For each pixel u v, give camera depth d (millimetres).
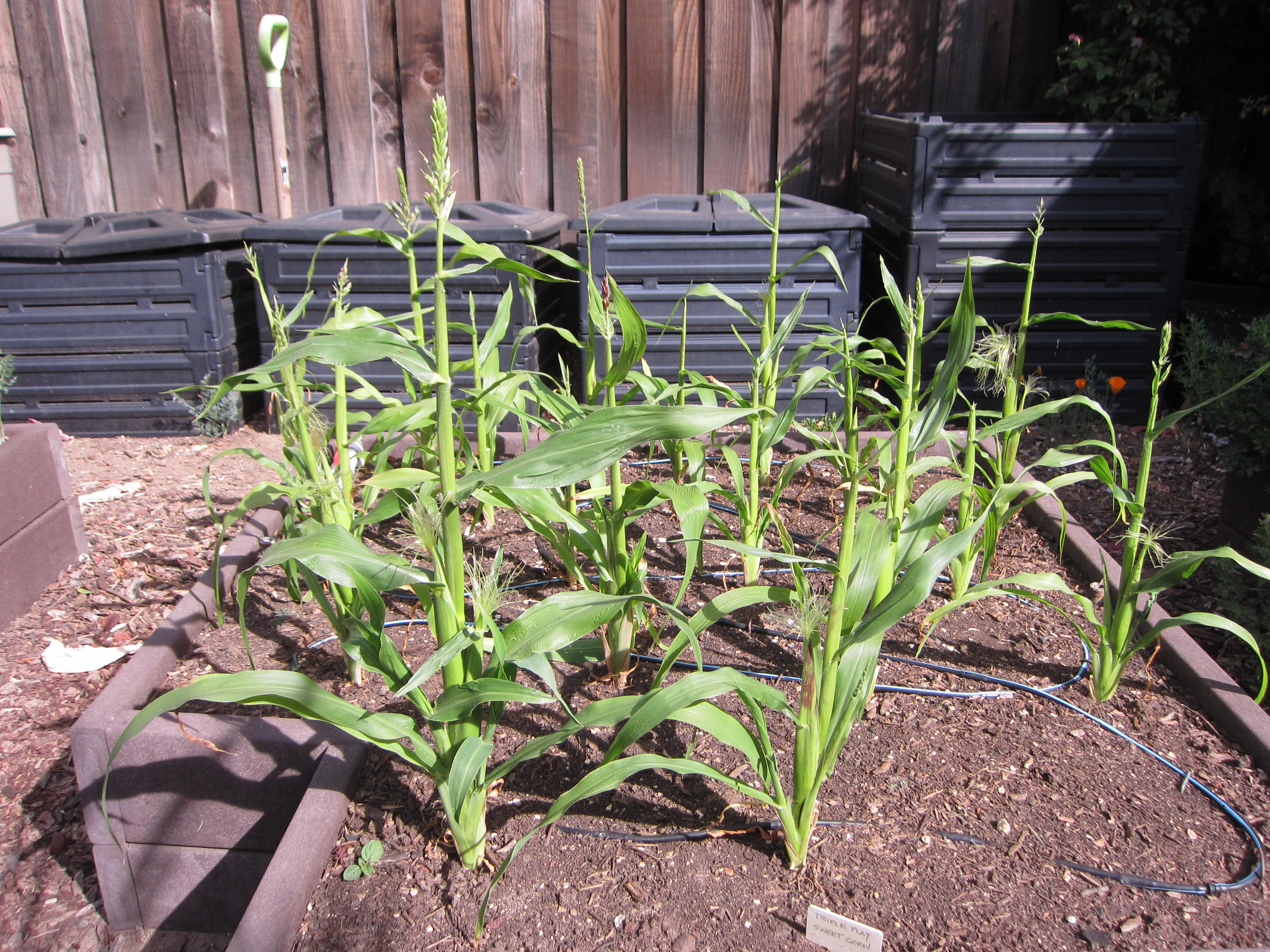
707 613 1798
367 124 4590
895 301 2211
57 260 3861
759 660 2482
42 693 2596
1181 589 2895
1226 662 2598
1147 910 1769
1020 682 2408
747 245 3779
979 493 2555
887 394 4359
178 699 1578
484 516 3150
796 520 3193
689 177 4656
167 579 2984
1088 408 3881
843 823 1956
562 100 4551
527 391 2898
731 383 3975
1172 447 3811
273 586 2879
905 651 2535
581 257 3805
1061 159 3740
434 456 2748
